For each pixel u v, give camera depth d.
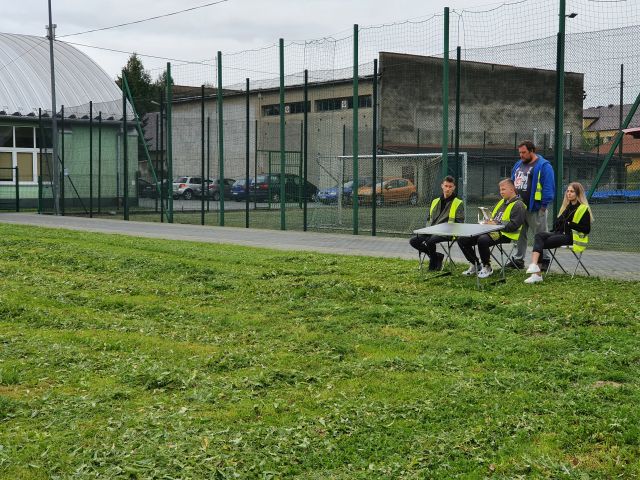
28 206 48.12
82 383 8.48
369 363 9.05
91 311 12.70
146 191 51.34
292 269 16.22
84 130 48.88
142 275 16.20
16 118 47.12
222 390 8.16
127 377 8.66
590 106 21.27
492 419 7.06
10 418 7.38
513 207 14.35
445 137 22.44
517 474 5.91
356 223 25.98
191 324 11.62
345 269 16.06
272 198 50.62
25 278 15.95
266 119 53.81
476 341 9.94
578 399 7.48
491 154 50.53
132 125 50.09
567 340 9.80
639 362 8.72
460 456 6.32
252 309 12.60
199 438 6.73
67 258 18.81
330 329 10.96
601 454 6.21
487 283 13.85
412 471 6.07
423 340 10.13
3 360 9.50
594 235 25.67
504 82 49.91
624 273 15.13
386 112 50.47
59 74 53.00
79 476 6.00
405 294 13.28
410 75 51.22
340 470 6.16
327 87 47.97
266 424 7.15
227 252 19.78
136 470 6.06
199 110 57.94
